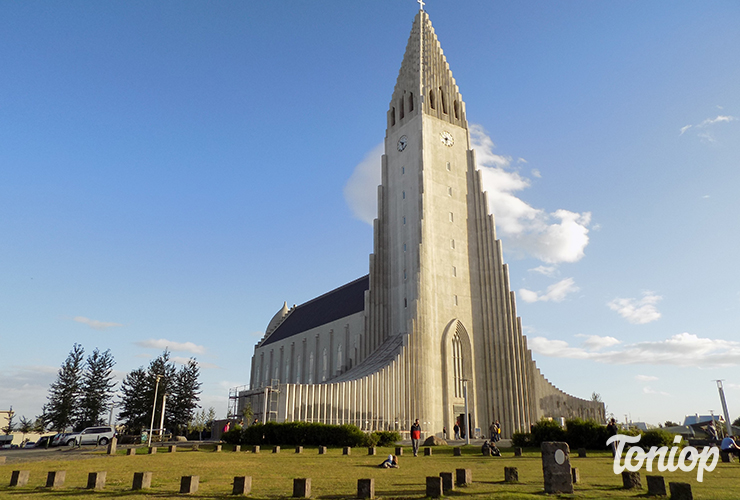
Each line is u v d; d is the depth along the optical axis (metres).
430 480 15.77
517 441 43.19
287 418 51.69
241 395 81.06
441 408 64.19
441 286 69.19
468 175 77.75
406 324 67.94
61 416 93.50
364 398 57.09
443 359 65.94
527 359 71.12
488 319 71.31
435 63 81.50
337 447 41.03
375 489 17.27
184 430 93.00
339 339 79.31
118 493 16.58
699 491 16.98
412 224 71.38
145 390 93.12
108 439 57.81
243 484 16.41
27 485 18.73
